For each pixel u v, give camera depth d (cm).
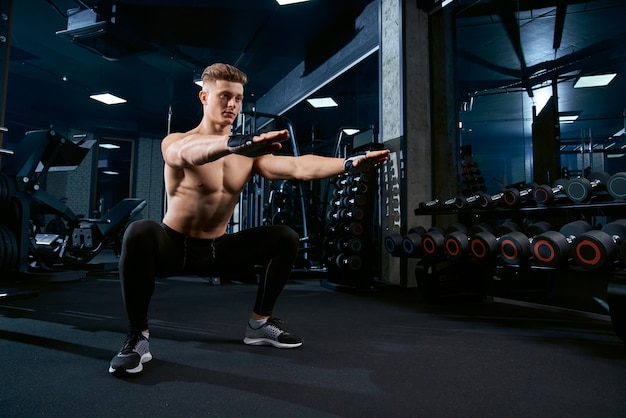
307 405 94
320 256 489
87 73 653
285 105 636
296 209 476
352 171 110
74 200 818
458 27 478
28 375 112
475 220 283
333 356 134
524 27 482
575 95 720
